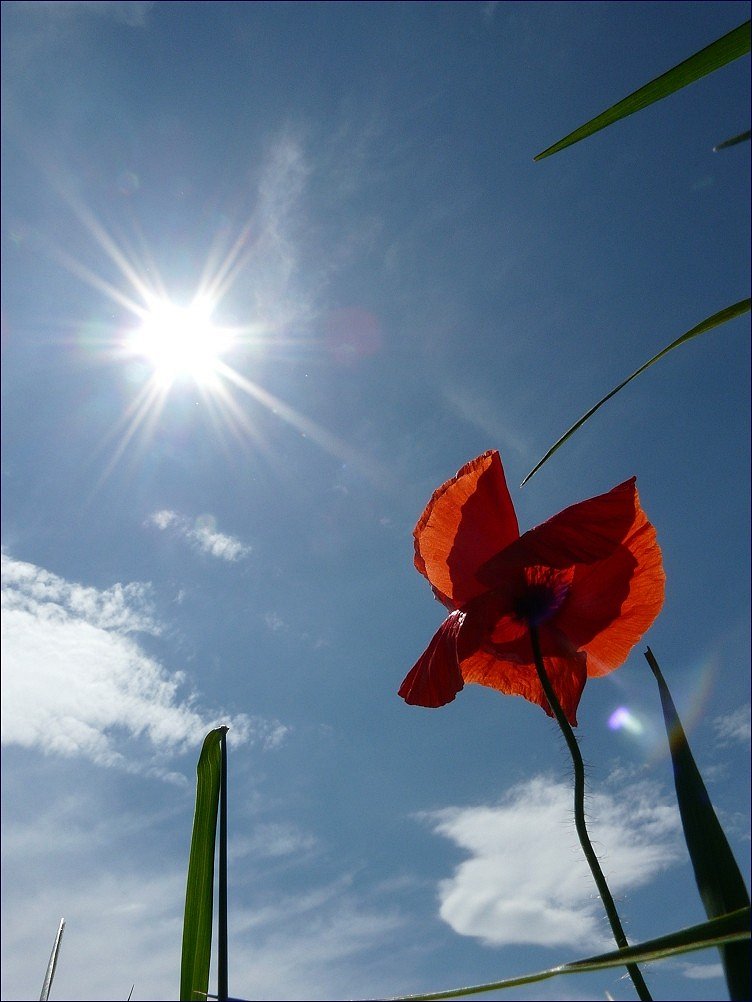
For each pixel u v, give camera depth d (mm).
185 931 175
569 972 113
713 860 136
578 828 153
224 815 166
